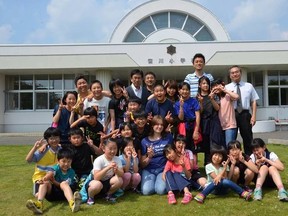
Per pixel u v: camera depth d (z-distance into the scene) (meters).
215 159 5.05
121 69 18.39
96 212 4.38
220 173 4.90
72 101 5.82
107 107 6.12
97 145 5.72
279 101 19.80
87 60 17.81
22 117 19.64
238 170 5.10
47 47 17.86
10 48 17.88
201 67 6.29
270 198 4.78
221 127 5.78
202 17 20.22
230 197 4.89
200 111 5.82
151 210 4.42
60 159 4.88
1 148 10.98
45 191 4.64
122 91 6.07
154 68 18.20
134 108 5.65
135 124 5.54
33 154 4.98
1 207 4.66
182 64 17.53
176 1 20.11
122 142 5.37
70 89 19.75
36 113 19.66
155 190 5.15
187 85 5.80
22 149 10.62
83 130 5.69
